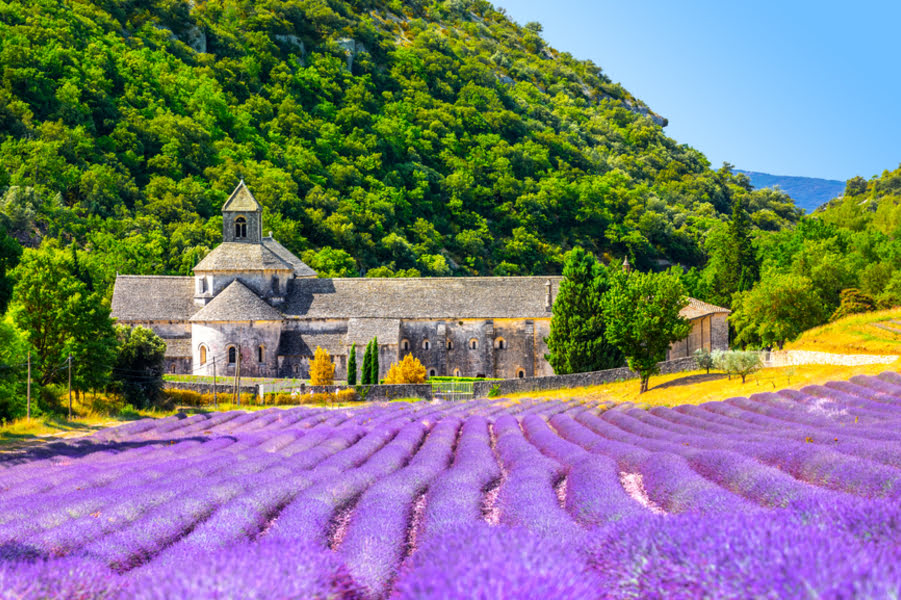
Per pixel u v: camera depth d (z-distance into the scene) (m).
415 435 42.91
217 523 20.05
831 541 9.18
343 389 70.25
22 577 11.45
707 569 8.84
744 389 53.53
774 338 81.00
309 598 9.38
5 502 24.34
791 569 8.33
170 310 80.25
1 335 50.28
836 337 68.56
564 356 74.56
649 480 23.84
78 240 119.62
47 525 21.25
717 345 86.38
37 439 44.81
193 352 76.75
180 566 12.02
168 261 118.31
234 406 66.31
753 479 20.33
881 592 7.68
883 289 86.19
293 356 78.94
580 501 21.22
